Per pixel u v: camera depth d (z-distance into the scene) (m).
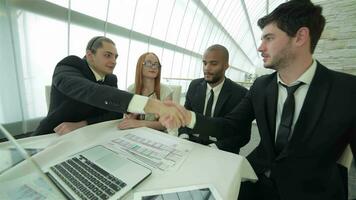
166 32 5.03
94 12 2.91
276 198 1.00
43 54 2.38
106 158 0.76
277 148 1.01
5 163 0.49
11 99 2.15
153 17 4.30
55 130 1.19
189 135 1.44
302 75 0.95
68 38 2.62
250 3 9.06
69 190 0.56
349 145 0.89
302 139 0.89
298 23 0.88
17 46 2.11
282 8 0.91
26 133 2.33
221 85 1.75
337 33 2.27
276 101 1.03
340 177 0.93
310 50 0.93
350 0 2.16
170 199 0.55
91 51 1.64
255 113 1.12
